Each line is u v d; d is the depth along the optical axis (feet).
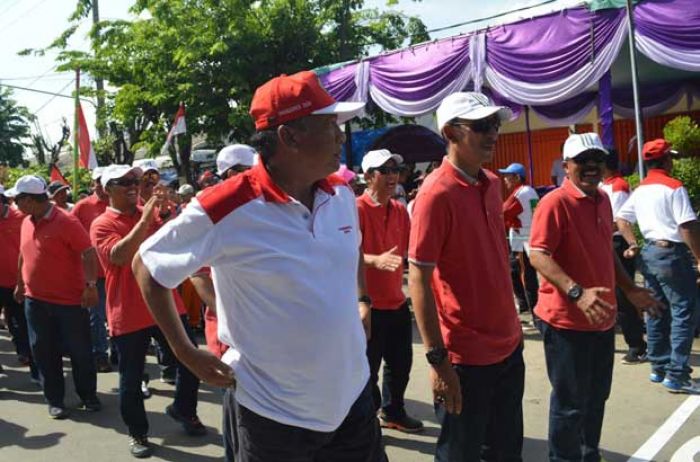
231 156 13.60
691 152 24.82
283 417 7.30
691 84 40.34
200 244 6.91
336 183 7.97
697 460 13.00
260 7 49.93
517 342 10.03
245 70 48.11
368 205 15.06
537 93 24.75
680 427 14.53
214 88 48.26
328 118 7.18
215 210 6.85
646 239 16.97
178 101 47.98
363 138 48.49
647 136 45.19
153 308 7.13
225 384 7.29
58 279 17.38
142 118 55.52
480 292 9.55
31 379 21.97
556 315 11.19
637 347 18.95
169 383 20.27
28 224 17.67
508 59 25.46
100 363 22.38
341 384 7.45
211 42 47.01
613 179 20.57
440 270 9.71
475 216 9.50
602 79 23.95
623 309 18.78
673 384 16.57
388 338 15.20
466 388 9.64
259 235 6.93
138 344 14.79
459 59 27.25
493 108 9.31
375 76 30.50
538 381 18.15
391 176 15.01
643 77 39.17
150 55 50.70
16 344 24.31
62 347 18.15
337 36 51.21
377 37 52.95
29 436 16.76
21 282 19.63
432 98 28.37
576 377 11.14
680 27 21.04
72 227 17.08
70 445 16.03
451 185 9.41
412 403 17.25
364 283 11.18
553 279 10.68
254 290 7.03
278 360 7.16
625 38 22.34
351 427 7.88
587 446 11.77
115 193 14.97
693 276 16.46
